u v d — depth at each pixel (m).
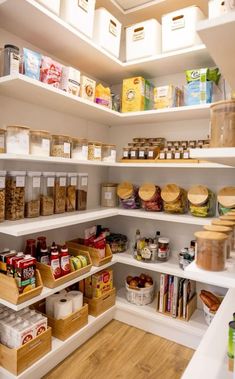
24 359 1.51
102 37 1.93
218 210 2.04
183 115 2.13
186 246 2.32
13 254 1.58
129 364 1.82
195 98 1.93
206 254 0.88
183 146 2.07
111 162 2.18
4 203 1.62
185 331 2.01
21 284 1.46
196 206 2.02
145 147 2.20
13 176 1.65
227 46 0.86
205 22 0.76
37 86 1.52
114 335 2.13
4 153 1.47
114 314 2.35
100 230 2.39
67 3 1.63
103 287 2.18
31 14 1.48
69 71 1.74
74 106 1.95
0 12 1.46
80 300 1.96
